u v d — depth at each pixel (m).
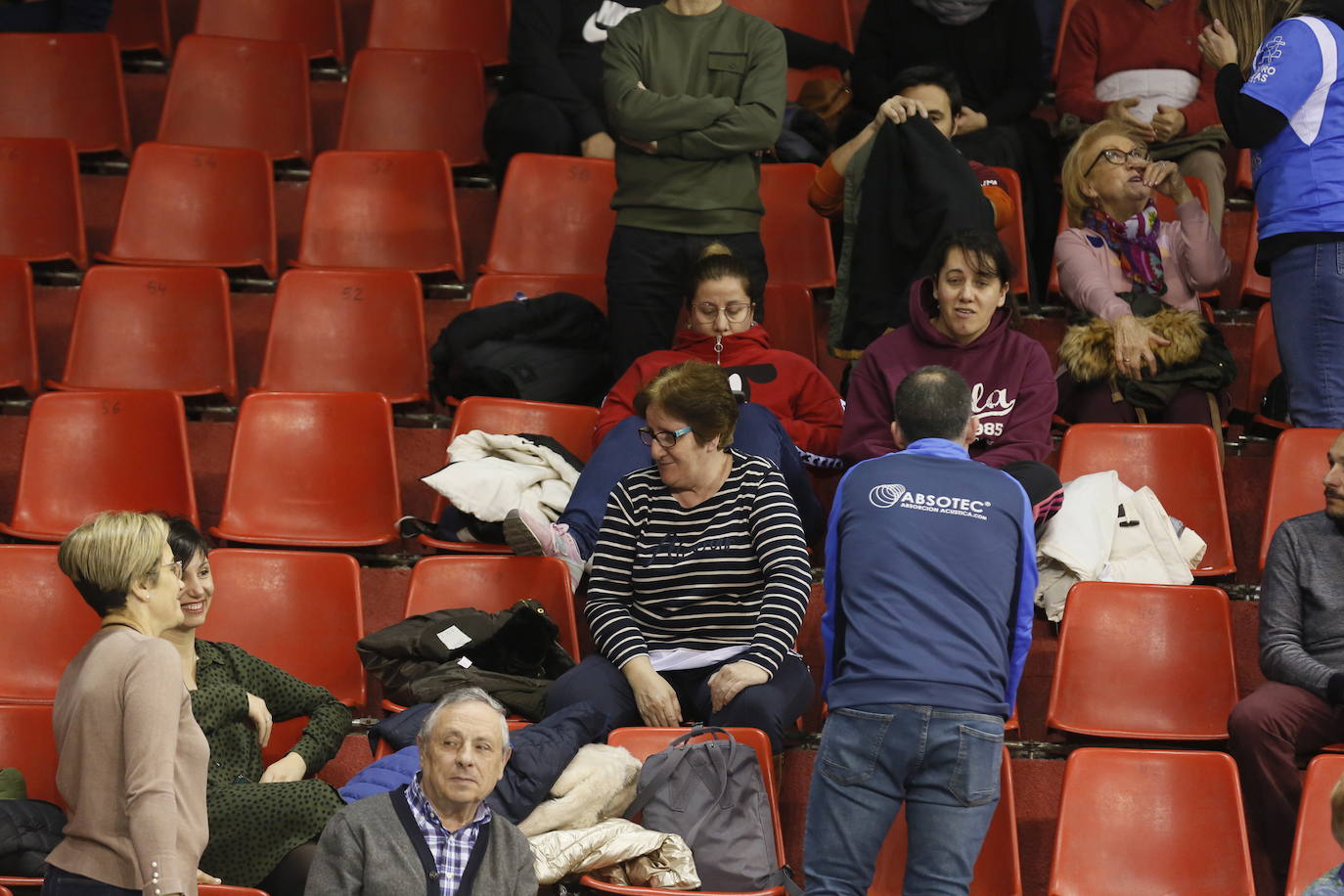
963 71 23.16
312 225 22.25
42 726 13.56
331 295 20.19
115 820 10.43
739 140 19.02
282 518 17.73
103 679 10.58
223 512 17.64
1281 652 14.40
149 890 10.03
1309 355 16.59
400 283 20.22
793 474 16.06
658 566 14.05
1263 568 16.05
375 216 22.30
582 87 23.53
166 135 24.41
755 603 13.99
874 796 11.50
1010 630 12.08
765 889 12.56
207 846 12.56
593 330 19.53
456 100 24.67
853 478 12.30
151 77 25.69
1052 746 15.19
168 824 10.20
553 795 12.91
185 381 20.14
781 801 14.79
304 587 15.95
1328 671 14.00
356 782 13.19
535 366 18.98
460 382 19.12
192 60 24.67
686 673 14.02
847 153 18.95
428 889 10.95
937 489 12.00
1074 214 19.75
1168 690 15.09
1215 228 21.39
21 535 17.58
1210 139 21.91
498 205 22.58
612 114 19.23
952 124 19.59
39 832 12.41
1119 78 22.75
